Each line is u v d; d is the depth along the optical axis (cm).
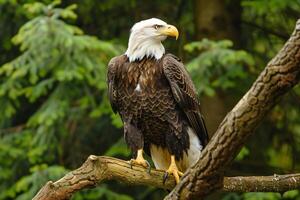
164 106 912
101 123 1683
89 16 1758
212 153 670
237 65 1489
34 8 1439
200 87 1417
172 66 909
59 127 1569
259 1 1460
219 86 1514
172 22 1755
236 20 1688
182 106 915
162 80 911
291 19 1670
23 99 1712
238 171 1606
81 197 1491
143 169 795
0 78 1623
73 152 1670
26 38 1439
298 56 596
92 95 1537
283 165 1764
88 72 1456
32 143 1518
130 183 785
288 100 1678
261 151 1680
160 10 1772
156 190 1694
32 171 1462
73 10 1730
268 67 614
